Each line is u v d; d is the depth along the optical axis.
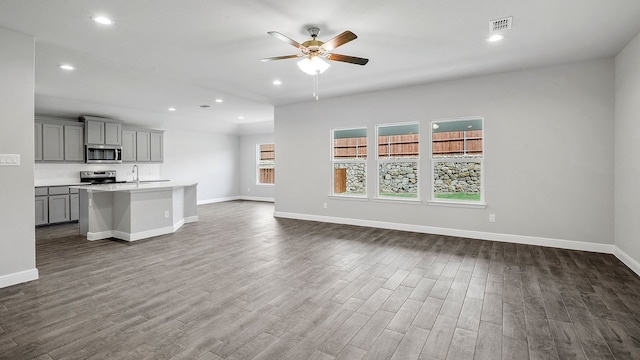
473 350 1.95
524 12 2.76
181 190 6.04
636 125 3.27
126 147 7.59
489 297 2.71
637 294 2.74
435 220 5.11
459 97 4.84
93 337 2.08
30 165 3.12
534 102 4.32
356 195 6.00
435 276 3.21
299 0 2.56
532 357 1.88
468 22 2.96
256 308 2.51
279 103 6.67
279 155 6.92
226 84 5.13
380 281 3.08
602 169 3.97
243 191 10.80
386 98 5.51
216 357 1.87
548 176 4.27
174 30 3.11
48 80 4.84
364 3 2.61
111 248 4.32
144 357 1.86
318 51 3.05
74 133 6.65
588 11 2.74
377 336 2.10
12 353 1.89
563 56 3.86
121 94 5.77
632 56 3.35
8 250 2.97
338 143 6.20
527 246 4.32
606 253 3.95
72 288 2.91
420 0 2.56
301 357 1.87
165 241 4.72
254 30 3.13
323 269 3.44
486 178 4.67
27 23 2.90
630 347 1.97
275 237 4.97
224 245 4.48
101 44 3.46
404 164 5.48
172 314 2.40
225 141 10.35
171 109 7.32
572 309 2.48
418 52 3.72
